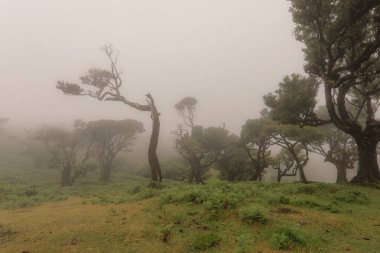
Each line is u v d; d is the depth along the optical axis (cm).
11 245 1095
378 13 2089
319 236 1020
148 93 2844
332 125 4319
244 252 900
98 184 4575
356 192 1833
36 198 2462
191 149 4091
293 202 1527
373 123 2492
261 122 3750
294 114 2544
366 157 2503
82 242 1082
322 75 2483
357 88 2852
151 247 995
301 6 2156
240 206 1366
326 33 2203
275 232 1036
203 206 1413
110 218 1378
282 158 3888
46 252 1000
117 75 2964
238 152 4416
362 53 2236
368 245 947
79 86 2912
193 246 976
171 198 1641
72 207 1877
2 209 1988
